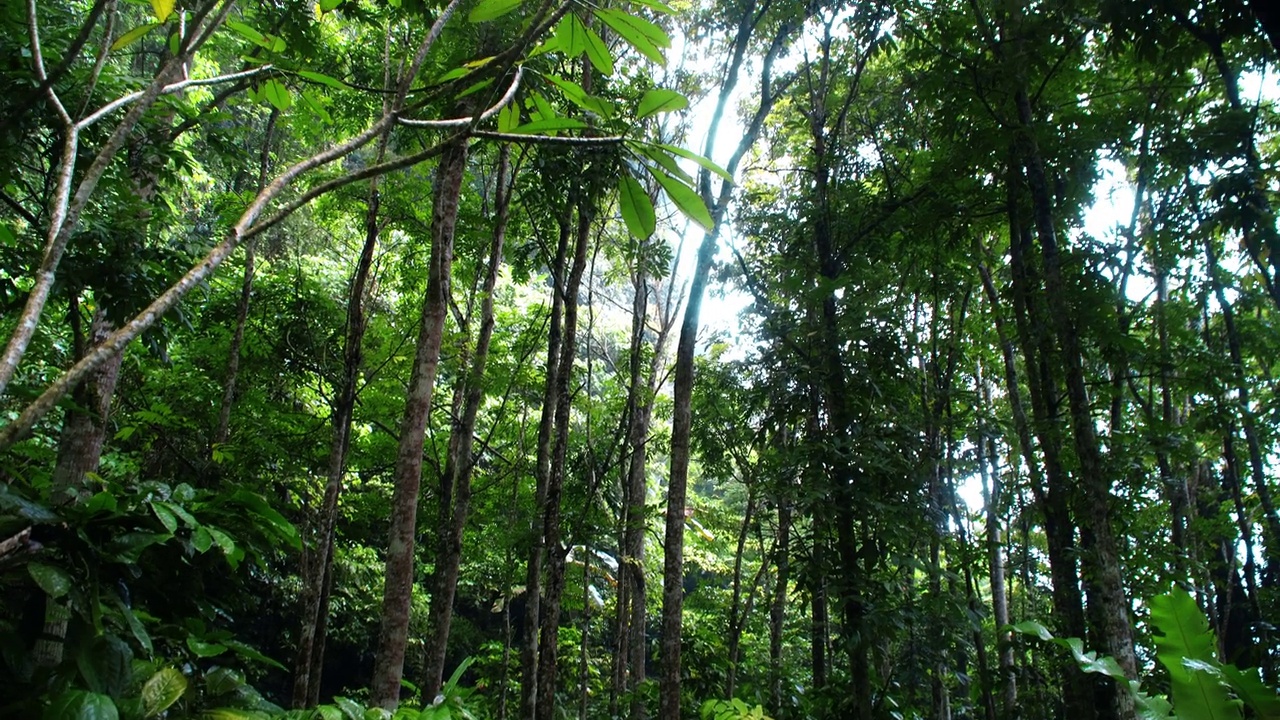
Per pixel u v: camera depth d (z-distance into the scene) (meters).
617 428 10.89
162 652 2.11
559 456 7.10
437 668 7.27
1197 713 2.06
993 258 9.34
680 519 6.27
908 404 7.46
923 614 6.23
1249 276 8.56
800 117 9.74
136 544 1.77
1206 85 7.65
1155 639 2.17
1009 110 6.71
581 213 6.71
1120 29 5.68
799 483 6.39
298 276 8.76
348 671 13.59
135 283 3.79
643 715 8.71
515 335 11.11
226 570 2.20
